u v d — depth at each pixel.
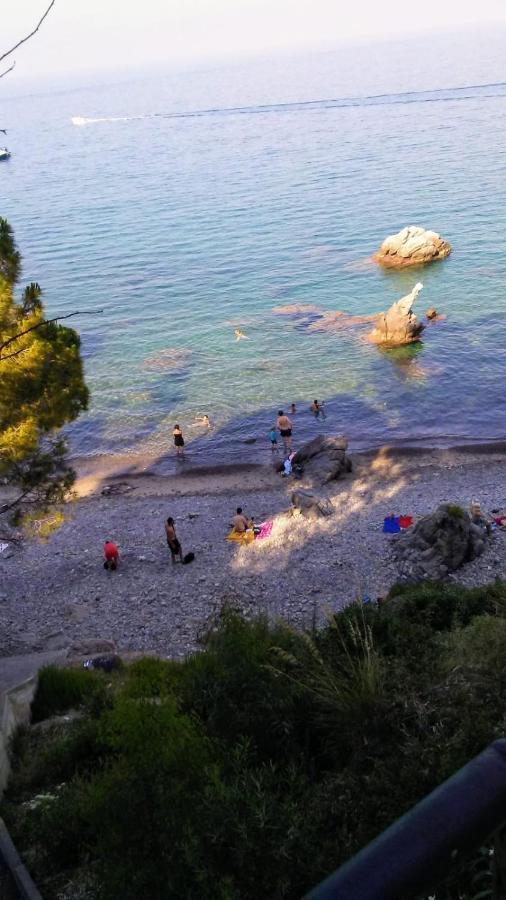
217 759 6.50
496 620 9.77
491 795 1.75
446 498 30.00
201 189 110.81
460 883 3.44
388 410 40.56
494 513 27.95
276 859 4.96
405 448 36.41
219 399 43.31
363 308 55.38
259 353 49.00
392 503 29.84
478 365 44.34
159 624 22.70
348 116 177.62
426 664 8.05
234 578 25.09
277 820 5.34
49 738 10.88
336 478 33.38
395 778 5.62
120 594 24.80
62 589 25.52
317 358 47.31
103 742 8.59
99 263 76.88
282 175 113.81
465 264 62.69
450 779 1.82
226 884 4.91
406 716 6.59
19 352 14.52
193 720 7.44
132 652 20.89
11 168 157.75
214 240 80.94
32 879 6.84
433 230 74.38
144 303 62.34
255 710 7.57
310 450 35.12
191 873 5.17
